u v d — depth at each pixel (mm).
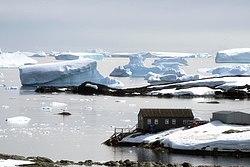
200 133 165500
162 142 165375
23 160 143500
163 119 179875
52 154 161000
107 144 176750
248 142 154375
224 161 147375
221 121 178125
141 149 165875
